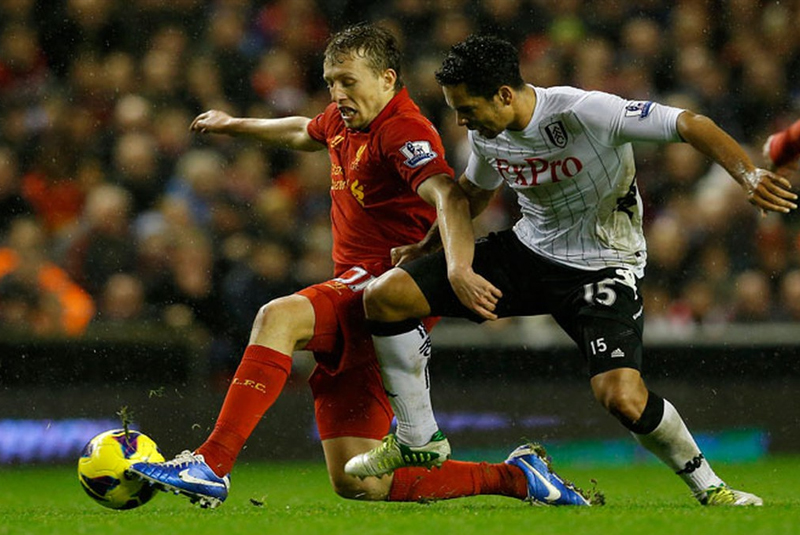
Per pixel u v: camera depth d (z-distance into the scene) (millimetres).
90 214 34938
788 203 14867
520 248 17328
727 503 16750
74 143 39500
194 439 31859
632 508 16656
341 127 18562
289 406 32188
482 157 17234
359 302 17719
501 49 15914
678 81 43844
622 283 16688
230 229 35688
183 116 40375
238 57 42344
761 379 33000
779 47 44688
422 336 17109
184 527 14398
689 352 33000
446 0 44312
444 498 18156
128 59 41406
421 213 18141
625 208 16891
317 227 37625
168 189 37781
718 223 37281
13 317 33562
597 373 16219
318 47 43781
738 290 36469
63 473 29875
